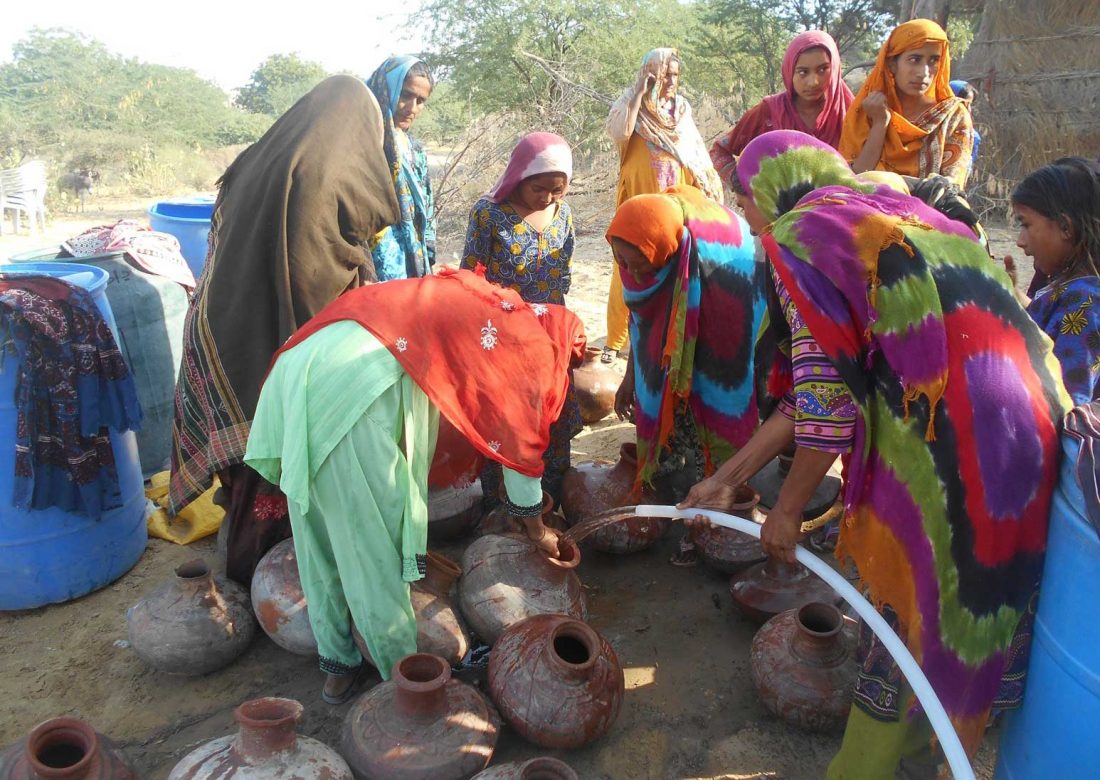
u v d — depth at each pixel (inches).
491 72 601.3
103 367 138.2
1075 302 99.0
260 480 132.3
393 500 104.7
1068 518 76.9
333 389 101.3
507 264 159.5
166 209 233.0
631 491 146.2
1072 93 450.3
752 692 122.8
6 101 989.2
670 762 110.6
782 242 80.5
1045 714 81.7
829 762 110.1
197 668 122.5
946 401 76.8
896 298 76.0
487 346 104.7
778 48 695.7
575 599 121.6
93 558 145.3
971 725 84.1
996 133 469.4
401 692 99.3
